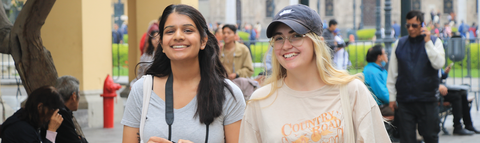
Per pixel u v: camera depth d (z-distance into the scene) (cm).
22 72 362
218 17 5772
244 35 3369
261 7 5719
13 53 356
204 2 5847
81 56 717
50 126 362
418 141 616
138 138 224
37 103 352
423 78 502
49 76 373
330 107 199
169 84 223
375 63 601
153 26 569
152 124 217
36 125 355
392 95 540
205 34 223
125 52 1784
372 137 193
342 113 196
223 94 221
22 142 345
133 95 224
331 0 5638
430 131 511
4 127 353
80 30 715
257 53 1437
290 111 204
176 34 215
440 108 641
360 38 3662
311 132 197
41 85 371
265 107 209
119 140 624
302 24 194
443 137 666
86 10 723
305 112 201
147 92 222
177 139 215
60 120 365
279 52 202
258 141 216
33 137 347
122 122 226
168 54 218
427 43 498
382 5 5319
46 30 728
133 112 224
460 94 682
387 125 590
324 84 202
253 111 214
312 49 201
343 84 199
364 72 596
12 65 1371
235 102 226
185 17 217
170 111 218
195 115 217
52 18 725
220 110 218
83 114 710
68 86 411
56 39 725
